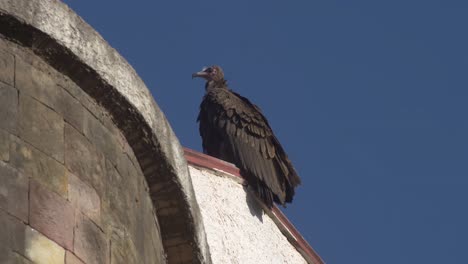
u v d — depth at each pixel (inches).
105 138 461.4
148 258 464.1
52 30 450.3
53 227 414.9
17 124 424.2
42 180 420.8
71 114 448.1
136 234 457.1
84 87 462.0
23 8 444.5
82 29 464.4
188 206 497.4
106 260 430.3
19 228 405.1
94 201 436.8
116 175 457.7
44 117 435.5
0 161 411.2
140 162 485.7
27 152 421.4
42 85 442.9
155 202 493.7
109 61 470.3
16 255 399.5
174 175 491.5
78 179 434.3
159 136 485.4
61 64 454.3
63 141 437.4
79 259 418.0
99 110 465.7
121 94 468.8
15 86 432.1
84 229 426.0
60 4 459.8
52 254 409.7
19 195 410.9
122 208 452.4
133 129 477.4
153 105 488.4
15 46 443.5
